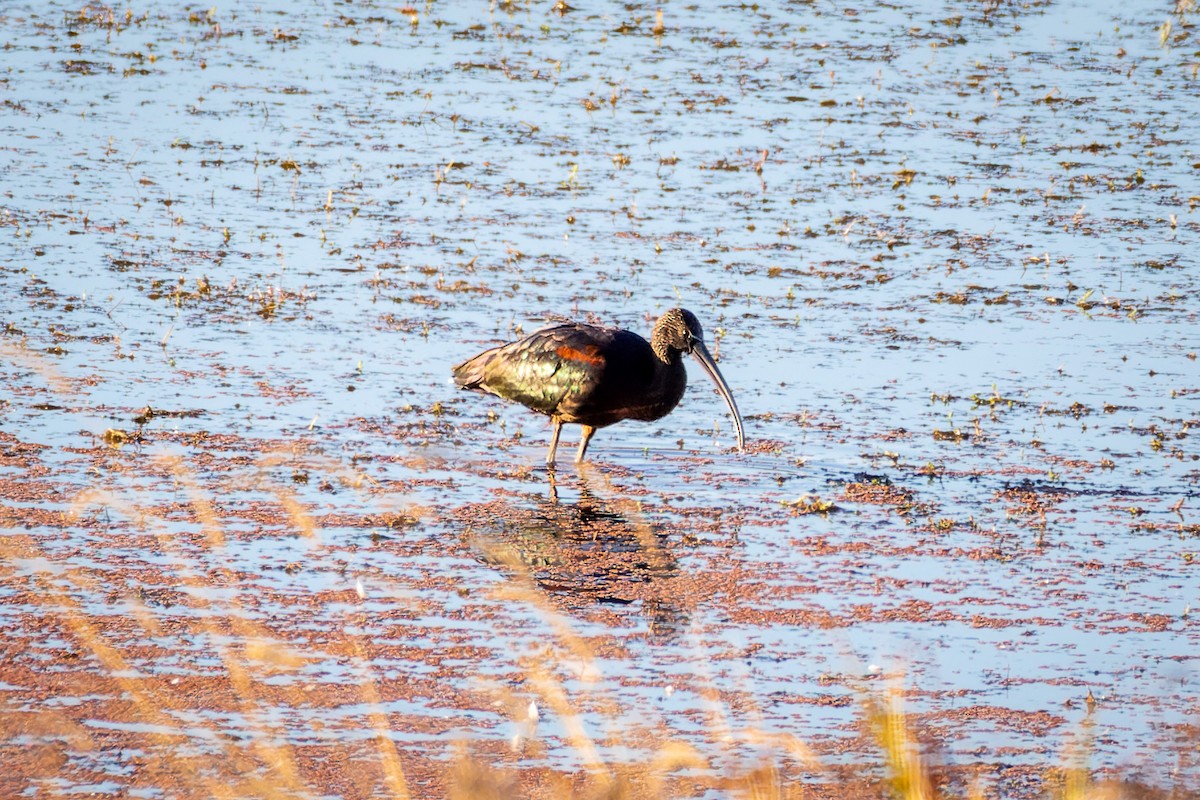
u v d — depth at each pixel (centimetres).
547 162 2609
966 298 1988
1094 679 1036
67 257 1994
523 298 1916
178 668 1002
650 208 2364
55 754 885
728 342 1802
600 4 4075
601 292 1952
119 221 2164
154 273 1952
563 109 2984
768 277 2055
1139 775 904
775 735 873
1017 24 3941
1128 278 2089
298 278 1964
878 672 1034
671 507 1343
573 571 1198
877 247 2208
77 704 948
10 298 1814
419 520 1287
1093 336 1856
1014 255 2189
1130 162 2728
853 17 3991
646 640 1077
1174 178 2630
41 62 3138
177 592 1116
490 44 3562
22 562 1151
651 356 1426
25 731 911
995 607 1148
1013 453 1491
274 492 1300
